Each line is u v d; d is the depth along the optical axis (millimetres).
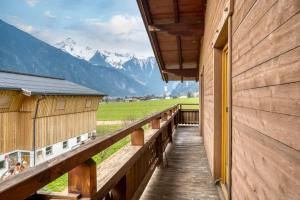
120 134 2270
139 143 3334
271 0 1294
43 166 1142
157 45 8914
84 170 1594
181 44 8992
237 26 2102
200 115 9852
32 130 15523
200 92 9805
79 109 20969
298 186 996
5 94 13789
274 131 1255
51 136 17234
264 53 1403
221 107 4059
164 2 6246
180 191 3920
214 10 3898
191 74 11211
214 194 3785
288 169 1094
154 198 3650
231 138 2393
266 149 1382
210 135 5000
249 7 1715
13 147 15086
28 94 14289
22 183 939
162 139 5531
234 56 2242
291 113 1064
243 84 1901
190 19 6891
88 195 1581
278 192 1205
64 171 1261
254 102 1610
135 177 3051
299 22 990
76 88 22266
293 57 1043
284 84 1134
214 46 3953
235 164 2250
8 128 14695
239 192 2068
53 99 16875
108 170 2242
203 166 5379
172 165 5484
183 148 7363
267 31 1354
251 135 1691
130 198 2805
